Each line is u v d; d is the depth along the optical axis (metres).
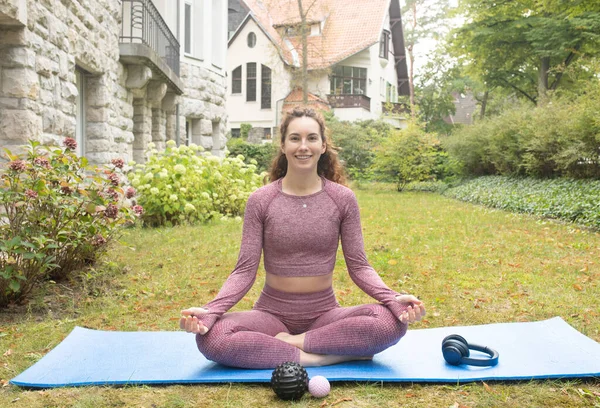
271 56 30.06
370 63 33.16
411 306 3.00
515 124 15.80
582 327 3.92
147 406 2.68
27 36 5.93
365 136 25.72
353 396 2.79
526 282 5.45
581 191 11.34
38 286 4.95
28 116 5.95
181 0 14.56
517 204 12.58
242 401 2.74
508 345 3.46
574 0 16.09
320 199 3.28
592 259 6.59
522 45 23.97
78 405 2.65
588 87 12.16
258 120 32.25
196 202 9.88
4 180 4.59
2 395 2.82
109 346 3.53
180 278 5.64
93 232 5.22
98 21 8.75
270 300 3.33
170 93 13.53
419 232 9.09
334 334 3.07
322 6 29.48
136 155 12.15
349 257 3.32
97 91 9.10
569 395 2.76
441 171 23.81
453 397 2.77
